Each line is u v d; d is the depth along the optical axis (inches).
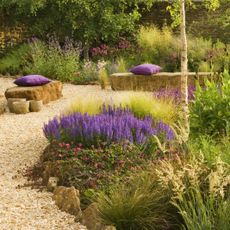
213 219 213.0
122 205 232.7
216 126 346.3
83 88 666.2
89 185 272.2
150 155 303.1
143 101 410.6
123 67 717.9
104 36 831.7
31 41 867.4
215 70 687.7
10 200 269.1
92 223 234.4
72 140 324.2
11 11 868.0
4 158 350.6
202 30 836.0
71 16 818.8
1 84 695.7
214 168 242.5
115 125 319.3
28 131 428.8
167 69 726.5
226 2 842.2
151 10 882.8
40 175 308.0
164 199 238.5
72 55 759.1
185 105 366.0
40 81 563.8
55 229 233.9
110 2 826.8
